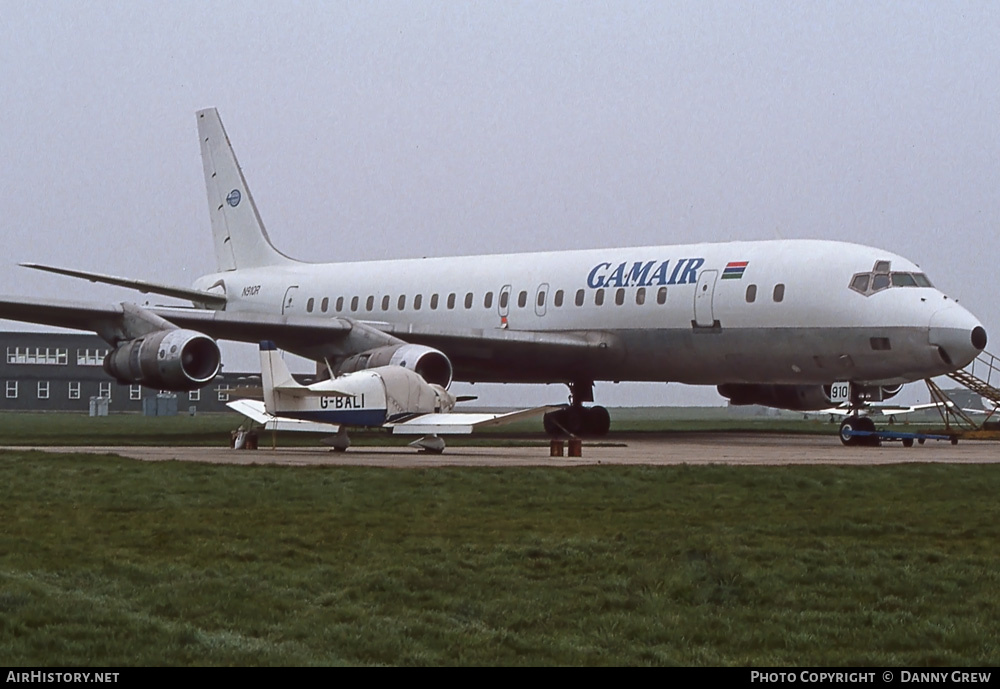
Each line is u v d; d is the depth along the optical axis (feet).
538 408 182.19
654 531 107.04
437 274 296.92
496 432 315.58
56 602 76.84
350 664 65.26
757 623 75.72
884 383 235.61
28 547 96.63
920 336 221.87
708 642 71.67
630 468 158.10
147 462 163.73
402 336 258.78
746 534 105.81
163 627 71.82
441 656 67.41
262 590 82.02
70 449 207.62
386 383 190.29
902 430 376.27
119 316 233.35
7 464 159.84
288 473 149.18
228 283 337.31
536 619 75.56
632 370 261.44
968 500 130.41
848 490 138.21
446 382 229.04
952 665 66.69
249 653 66.69
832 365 233.35
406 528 108.17
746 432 321.11
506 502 125.80
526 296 276.82
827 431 334.65
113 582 83.92
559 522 112.27
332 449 203.72
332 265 322.96
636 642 71.15
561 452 191.31
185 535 103.50
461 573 88.38
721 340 244.42
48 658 65.36
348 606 78.13
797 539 103.86
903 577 87.66
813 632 73.72
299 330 244.42
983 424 295.89
